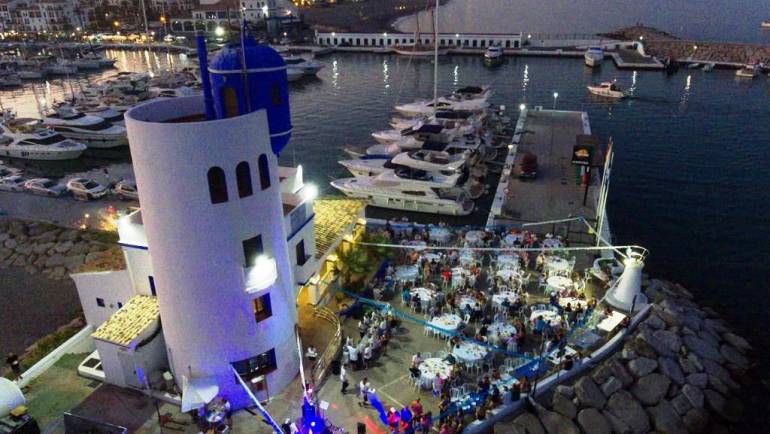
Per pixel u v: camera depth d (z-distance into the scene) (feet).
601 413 80.74
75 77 407.85
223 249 69.05
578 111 256.11
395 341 91.81
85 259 138.10
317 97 314.14
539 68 384.47
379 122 260.42
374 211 163.12
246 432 73.72
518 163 183.52
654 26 576.20
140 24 599.16
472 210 159.22
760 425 84.43
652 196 169.78
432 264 113.70
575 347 89.56
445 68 394.52
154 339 80.33
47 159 221.87
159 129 62.69
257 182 69.92
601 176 174.50
